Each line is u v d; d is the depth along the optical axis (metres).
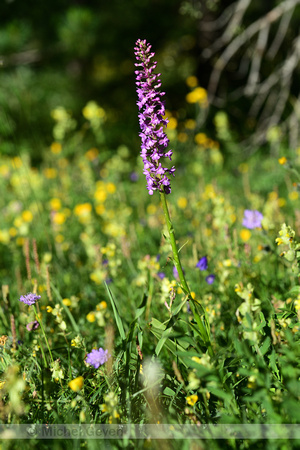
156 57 12.13
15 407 1.80
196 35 11.37
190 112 10.73
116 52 11.59
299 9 8.45
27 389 2.00
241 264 2.96
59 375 2.07
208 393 1.86
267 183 6.10
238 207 5.13
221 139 9.57
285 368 1.77
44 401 1.96
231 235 3.54
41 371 2.08
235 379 2.04
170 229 1.94
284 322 2.10
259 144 7.96
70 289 3.74
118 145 10.38
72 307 3.07
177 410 1.98
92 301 3.44
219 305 2.64
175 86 11.55
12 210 5.78
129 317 2.96
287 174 5.78
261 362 1.82
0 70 9.21
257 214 2.91
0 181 6.91
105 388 2.09
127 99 12.03
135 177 6.74
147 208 6.15
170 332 1.98
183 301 1.97
